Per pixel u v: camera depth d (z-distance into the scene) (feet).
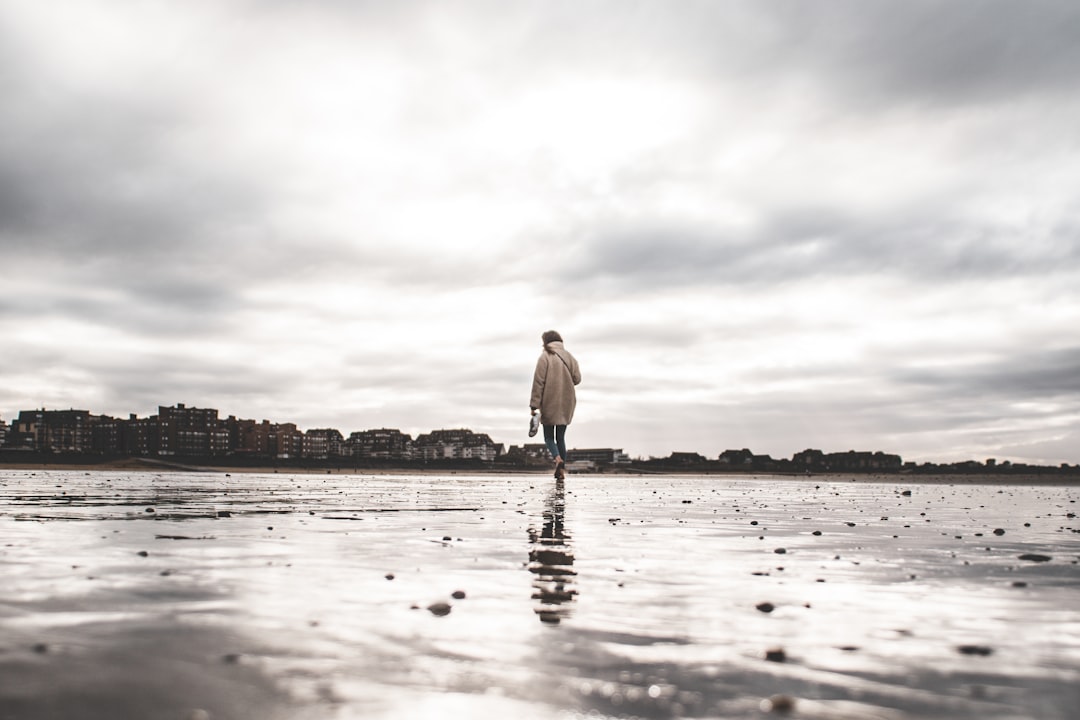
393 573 10.62
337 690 5.35
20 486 40.91
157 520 19.27
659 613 8.11
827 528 19.21
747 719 4.88
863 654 6.51
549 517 21.74
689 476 106.32
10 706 4.90
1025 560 12.87
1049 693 5.47
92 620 7.44
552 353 47.57
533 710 5.01
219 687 5.37
